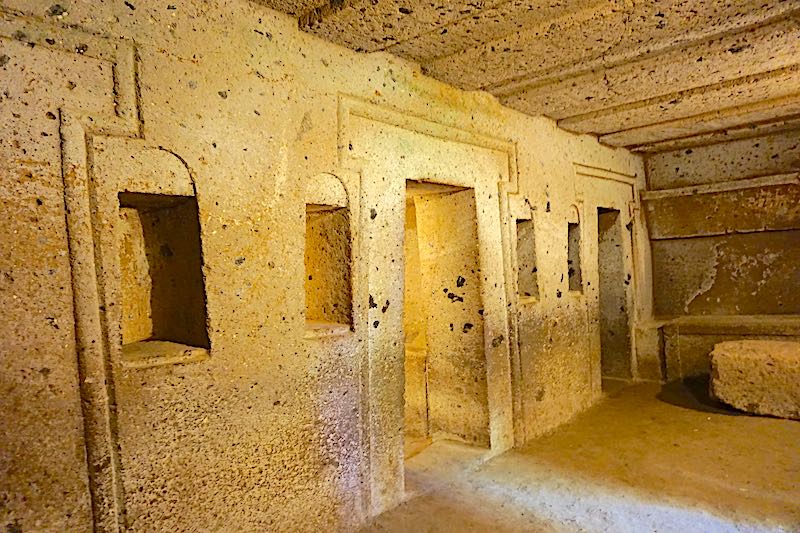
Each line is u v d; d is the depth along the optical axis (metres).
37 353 1.42
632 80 2.72
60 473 1.46
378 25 1.97
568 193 3.69
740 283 4.64
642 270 4.82
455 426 3.06
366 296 2.26
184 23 1.70
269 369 1.91
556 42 2.22
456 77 2.60
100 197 1.52
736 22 2.08
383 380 2.36
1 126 1.36
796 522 2.21
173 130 1.67
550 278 3.46
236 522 1.82
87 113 1.50
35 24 1.42
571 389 3.66
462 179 2.78
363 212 2.24
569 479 2.67
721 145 4.57
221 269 1.78
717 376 3.68
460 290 2.96
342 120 2.15
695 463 2.83
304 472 2.02
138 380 1.59
